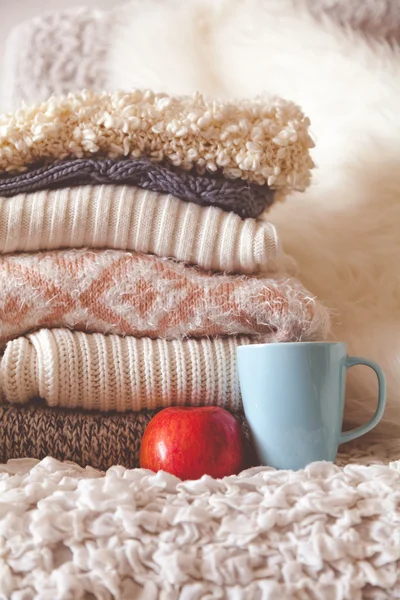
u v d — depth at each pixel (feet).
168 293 1.60
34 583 0.96
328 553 1.02
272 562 1.02
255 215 1.79
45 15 2.67
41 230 1.59
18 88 2.62
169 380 1.57
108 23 2.57
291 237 2.16
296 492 1.14
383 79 2.23
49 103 1.66
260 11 2.41
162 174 1.65
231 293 1.61
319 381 1.43
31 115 1.65
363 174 2.16
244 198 1.70
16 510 1.05
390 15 2.37
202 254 1.65
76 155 1.66
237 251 1.65
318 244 2.14
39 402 1.58
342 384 1.52
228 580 0.99
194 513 1.05
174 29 2.44
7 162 1.63
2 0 3.12
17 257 1.61
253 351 1.45
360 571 1.02
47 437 1.49
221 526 1.05
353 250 2.11
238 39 2.40
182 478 1.33
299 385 1.42
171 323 1.61
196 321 1.61
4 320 1.54
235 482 1.18
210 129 1.65
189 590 0.97
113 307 1.59
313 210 2.18
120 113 1.64
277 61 2.34
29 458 1.43
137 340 1.61
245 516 1.07
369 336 1.95
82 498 1.07
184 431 1.35
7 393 1.49
